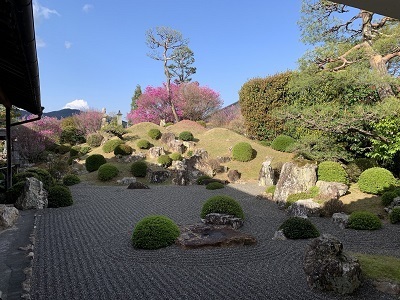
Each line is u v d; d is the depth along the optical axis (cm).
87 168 2070
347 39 1355
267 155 2138
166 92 3469
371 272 447
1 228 743
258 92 2323
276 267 516
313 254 446
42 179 1287
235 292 420
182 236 660
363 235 729
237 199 1284
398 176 1225
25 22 307
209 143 2436
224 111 3525
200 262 542
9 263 510
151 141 2470
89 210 1038
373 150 1203
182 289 431
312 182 1138
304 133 1809
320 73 1191
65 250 607
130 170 1964
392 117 981
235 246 634
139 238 620
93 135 2648
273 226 839
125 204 1163
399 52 1089
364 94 1296
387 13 258
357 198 1045
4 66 596
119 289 429
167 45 3681
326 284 414
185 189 1581
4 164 1686
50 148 2731
